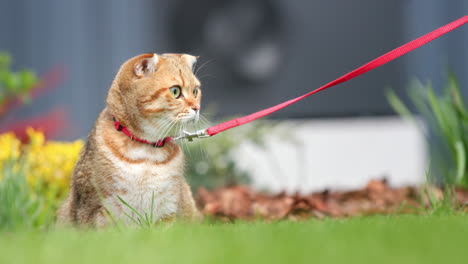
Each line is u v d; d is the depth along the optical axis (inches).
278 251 94.2
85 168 171.0
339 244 100.4
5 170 203.2
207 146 307.7
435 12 412.2
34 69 403.2
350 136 405.4
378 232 114.6
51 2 405.1
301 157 387.5
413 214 201.3
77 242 111.3
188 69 184.1
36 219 187.3
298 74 417.1
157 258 90.2
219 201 263.7
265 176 377.4
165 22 413.1
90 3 406.3
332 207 251.9
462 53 411.2
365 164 403.9
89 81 406.0
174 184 175.6
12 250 101.4
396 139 404.2
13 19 403.5
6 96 299.9
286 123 375.6
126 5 407.8
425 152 384.2
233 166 321.7
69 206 181.3
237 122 161.8
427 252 92.3
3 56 294.4
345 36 415.2
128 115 169.9
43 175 234.8
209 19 416.2
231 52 417.4
